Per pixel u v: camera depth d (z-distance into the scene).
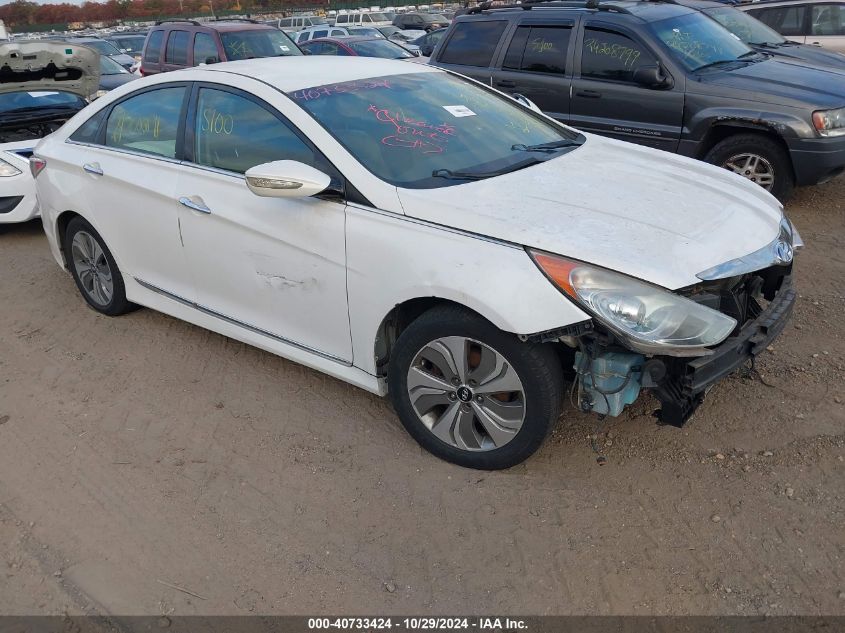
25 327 4.82
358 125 3.42
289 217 3.34
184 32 12.28
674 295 2.61
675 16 7.05
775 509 2.84
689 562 2.63
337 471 3.21
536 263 2.69
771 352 3.97
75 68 6.95
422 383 3.12
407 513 2.94
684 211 3.04
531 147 3.73
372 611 2.51
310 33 19.92
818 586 2.50
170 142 3.97
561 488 3.03
